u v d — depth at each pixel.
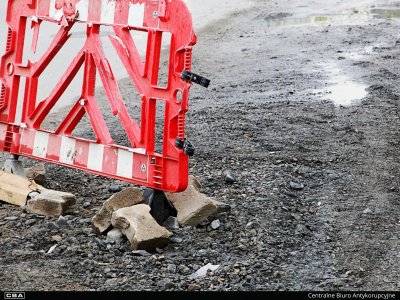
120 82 19.48
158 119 15.66
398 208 11.01
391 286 8.76
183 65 9.75
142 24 10.18
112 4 10.54
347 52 22.73
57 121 15.91
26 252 9.47
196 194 10.42
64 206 10.64
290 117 15.60
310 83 18.92
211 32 27.09
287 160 12.92
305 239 9.97
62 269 9.11
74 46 22.88
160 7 9.88
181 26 9.69
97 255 9.46
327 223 10.50
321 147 13.70
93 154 10.94
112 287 8.68
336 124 15.17
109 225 10.03
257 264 9.15
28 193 11.05
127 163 10.51
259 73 20.23
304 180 12.09
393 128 14.97
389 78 19.31
